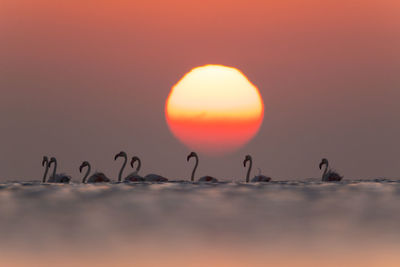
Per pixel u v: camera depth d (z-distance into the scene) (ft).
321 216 75.41
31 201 86.38
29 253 57.72
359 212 78.48
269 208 81.71
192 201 87.30
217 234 65.21
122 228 68.39
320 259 55.31
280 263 54.29
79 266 53.67
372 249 58.95
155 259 55.52
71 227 68.64
